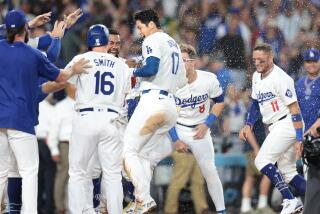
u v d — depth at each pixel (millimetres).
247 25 50125
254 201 42812
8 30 28031
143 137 30203
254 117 34438
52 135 41438
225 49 47781
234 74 45969
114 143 29844
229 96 44688
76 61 29656
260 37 49875
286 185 32875
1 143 28078
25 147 28062
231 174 43500
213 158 34188
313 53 33844
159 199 42438
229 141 43812
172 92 30547
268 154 33094
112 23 48969
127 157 30094
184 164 40688
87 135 29609
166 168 42406
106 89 29797
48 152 41906
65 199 41938
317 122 27953
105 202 31859
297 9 51594
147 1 51500
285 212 32656
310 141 26234
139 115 30188
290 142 33062
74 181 29953
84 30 47406
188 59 33500
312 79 34219
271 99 33000
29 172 28203
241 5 50688
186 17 50469
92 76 29719
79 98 29844
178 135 33812
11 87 27922
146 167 30922
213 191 34250
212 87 33750
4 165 28359
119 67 30188
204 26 49844
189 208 41562
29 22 31781
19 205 29656
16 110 27828
